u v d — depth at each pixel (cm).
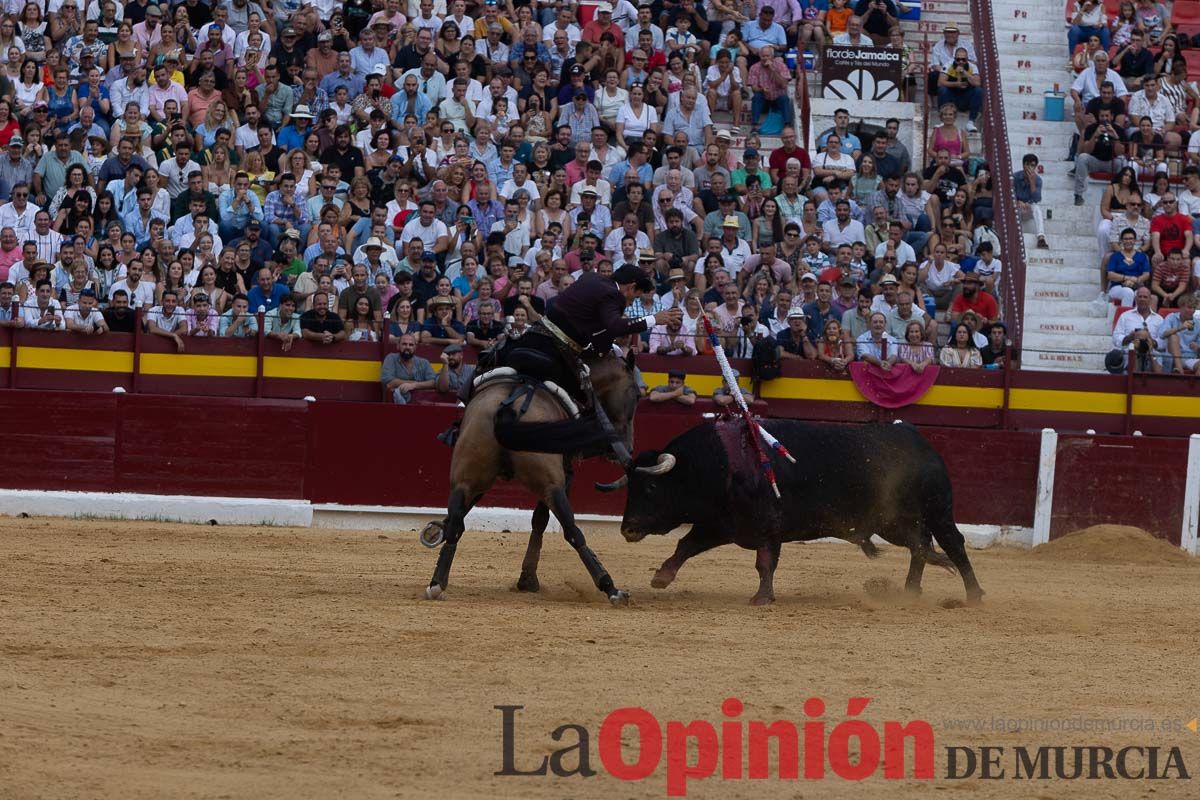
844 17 4906
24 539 2820
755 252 4141
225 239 3922
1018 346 4225
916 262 4216
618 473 3547
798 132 4744
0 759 1218
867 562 3080
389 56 4481
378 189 4097
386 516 3503
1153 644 1997
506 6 4675
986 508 3697
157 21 4375
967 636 1978
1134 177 4544
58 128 4097
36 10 4362
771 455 2222
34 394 3406
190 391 3588
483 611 2030
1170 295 4291
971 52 5031
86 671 1557
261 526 3431
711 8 4850
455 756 1294
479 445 2114
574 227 4106
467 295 3822
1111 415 3891
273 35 4506
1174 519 3694
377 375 3650
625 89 4519
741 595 2391
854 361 3784
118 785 1174
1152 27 5162
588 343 2161
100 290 3709
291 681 1548
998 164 4612
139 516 3409
